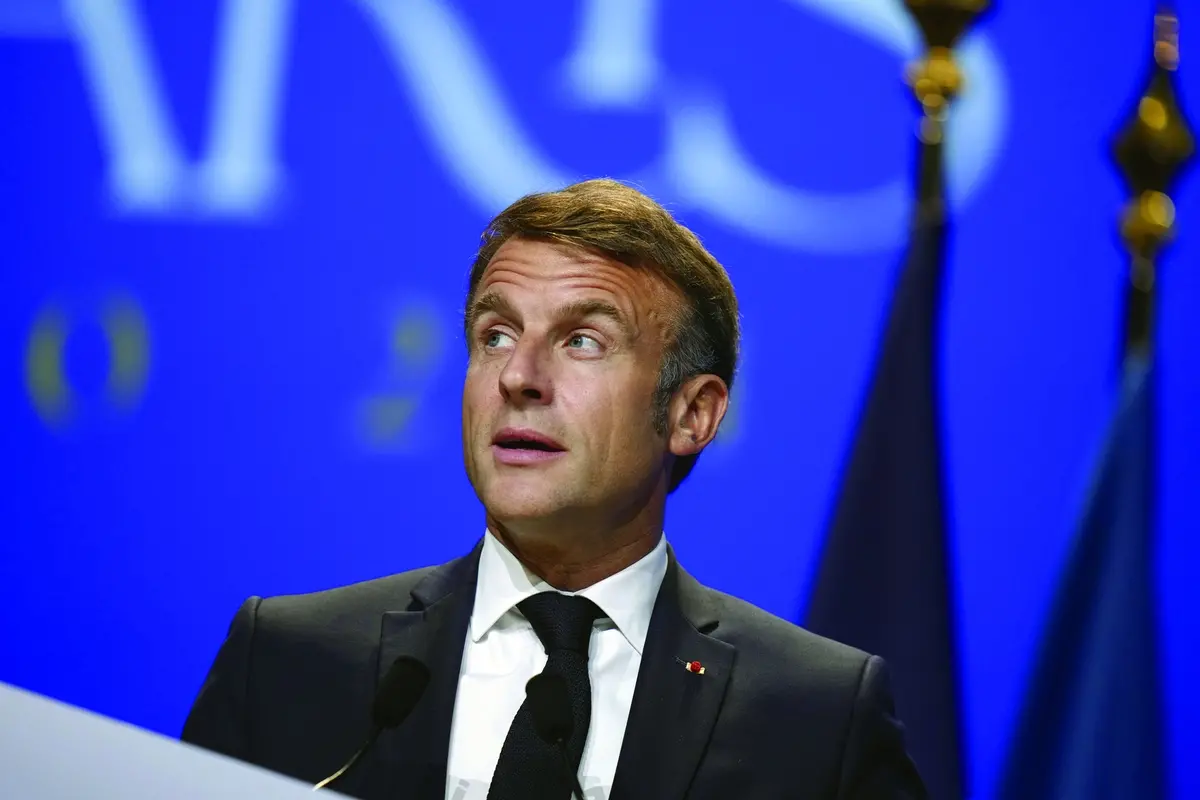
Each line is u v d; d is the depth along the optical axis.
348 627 4.87
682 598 4.96
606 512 4.59
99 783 1.50
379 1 10.37
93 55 10.77
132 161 10.68
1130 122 8.80
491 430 4.52
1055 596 8.30
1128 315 8.60
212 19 10.60
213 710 4.80
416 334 10.21
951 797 7.71
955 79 8.41
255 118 10.49
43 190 10.77
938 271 8.31
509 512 4.45
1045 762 8.12
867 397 8.30
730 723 4.62
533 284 4.58
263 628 4.90
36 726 1.63
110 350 10.62
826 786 4.56
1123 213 9.71
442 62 10.27
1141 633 8.07
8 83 10.89
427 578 5.03
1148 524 8.21
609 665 4.66
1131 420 8.31
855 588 8.08
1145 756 7.98
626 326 4.59
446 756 4.44
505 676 4.62
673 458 5.02
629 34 10.09
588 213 4.66
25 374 10.72
